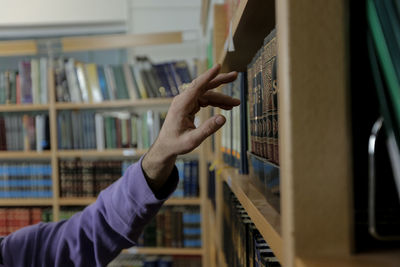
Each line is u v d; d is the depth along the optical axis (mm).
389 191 311
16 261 859
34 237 887
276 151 506
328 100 306
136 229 794
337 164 307
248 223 757
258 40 828
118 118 2691
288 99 305
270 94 548
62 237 862
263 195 601
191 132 601
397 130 272
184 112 618
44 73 2721
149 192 731
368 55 311
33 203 2740
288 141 306
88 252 852
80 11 3338
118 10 3330
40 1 3336
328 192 307
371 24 282
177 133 625
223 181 1297
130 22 3305
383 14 271
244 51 938
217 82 757
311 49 304
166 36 2680
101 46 2689
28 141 2744
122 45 2689
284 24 307
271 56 531
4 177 2768
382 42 274
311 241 307
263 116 613
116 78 2713
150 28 3303
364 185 318
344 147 306
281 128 323
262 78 616
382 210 309
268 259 530
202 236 2635
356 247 311
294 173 306
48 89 2730
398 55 261
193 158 3021
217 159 1402
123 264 2740
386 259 293
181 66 2695
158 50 3293
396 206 308
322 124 306
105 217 826
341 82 305
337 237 308
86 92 2693
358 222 313
